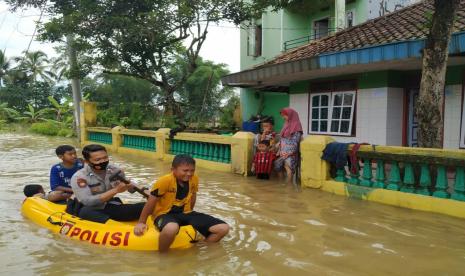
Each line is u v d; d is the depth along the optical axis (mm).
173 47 20672
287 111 9055
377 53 9094
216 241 4969
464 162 5906
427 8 12906
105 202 5285
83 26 17516
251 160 9883
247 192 8000
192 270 4125
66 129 29250
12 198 7652
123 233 4828
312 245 4895
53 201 6191
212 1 17875
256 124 16797
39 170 11344
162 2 18203
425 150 6371
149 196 4816
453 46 8055
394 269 4168
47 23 17328
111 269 4156
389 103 10680
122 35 17688
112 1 17453
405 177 6738
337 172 7891
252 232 5414
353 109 11547
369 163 7273
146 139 14992
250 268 4176
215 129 20031
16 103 50125
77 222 5258
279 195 7699
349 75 11625
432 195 6457
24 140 23672
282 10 20641
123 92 46625
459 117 9656
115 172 5453
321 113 12562
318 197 7500
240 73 13477
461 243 4965
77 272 4086
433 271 4121
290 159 8930
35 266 4246
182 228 4801
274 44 21344
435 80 6836
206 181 9219
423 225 5691
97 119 20578
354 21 18328
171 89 20625
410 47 8469
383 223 5801
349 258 4469
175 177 4859
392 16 13586
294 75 12133
